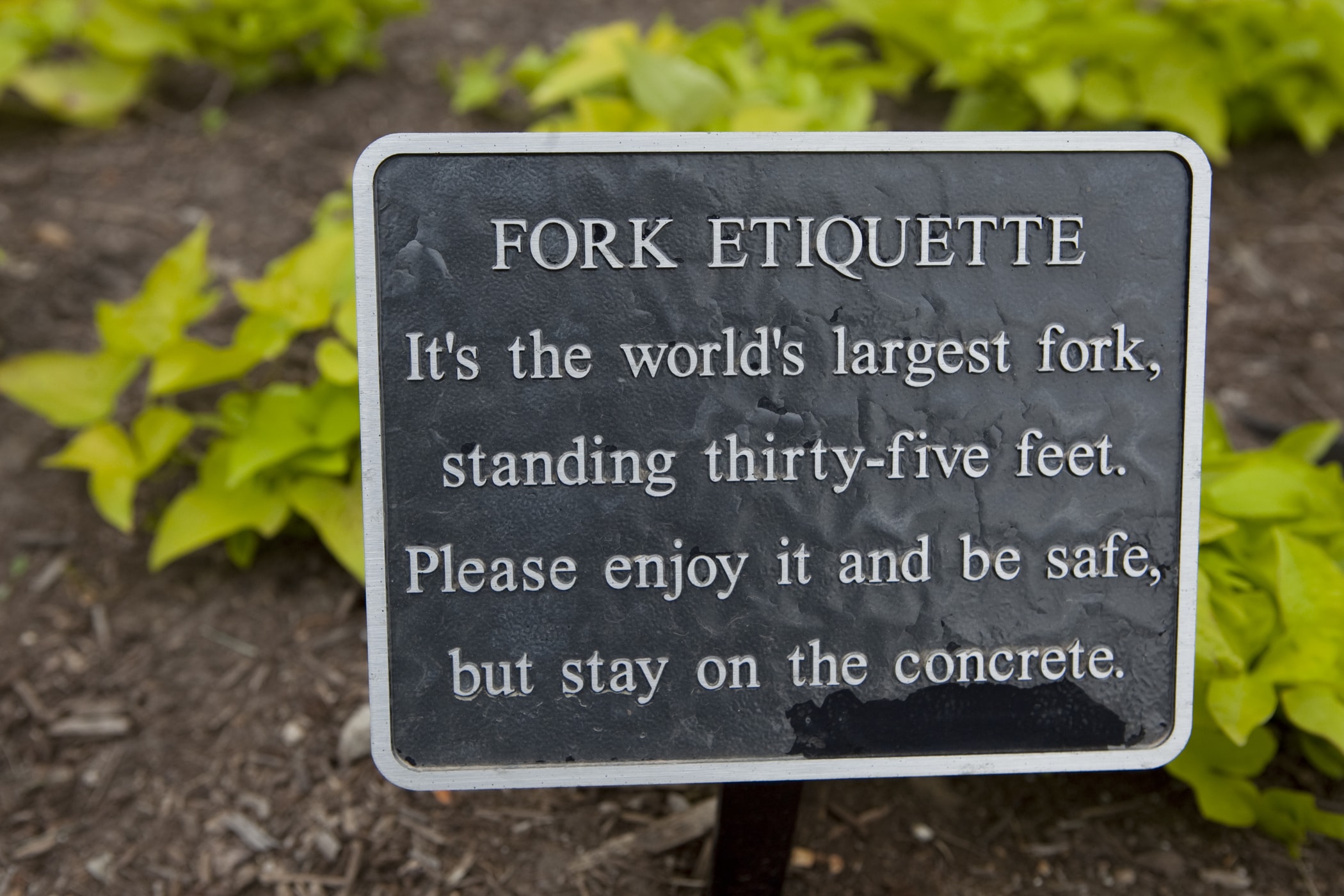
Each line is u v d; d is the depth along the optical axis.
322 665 2.16
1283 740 2.01
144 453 2.21
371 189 1.44
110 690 2.11
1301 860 1.81
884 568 1.50
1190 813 1.91
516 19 4.03
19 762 1.99
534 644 1.49
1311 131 3.11
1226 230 3.13
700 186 1.46
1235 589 1.82
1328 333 2.85
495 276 1.46
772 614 1.50
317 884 1.79
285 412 2.12
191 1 3.40
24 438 2.59
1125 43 2.97
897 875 1.80
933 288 1.49
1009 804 1.94
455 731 1.49
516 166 1.45
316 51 3.56
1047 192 1.48
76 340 2.77
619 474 1.48
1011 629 1.51
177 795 1.94
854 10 3.31
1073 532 1.51
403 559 1.47
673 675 1.50
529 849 1.85
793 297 1.48
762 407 1.49
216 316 2.80
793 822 1.60
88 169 3.27
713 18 3.96
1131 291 1.50
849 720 1.51
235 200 3.16
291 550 2.40
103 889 1.79
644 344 1.47
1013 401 1.50
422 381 1.46
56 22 3.44
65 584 2.32
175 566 2.37
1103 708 1.52
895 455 1.49
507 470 1.47
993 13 2.98
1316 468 1.96
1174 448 1.51
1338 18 2.83
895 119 3.48
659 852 1.84
